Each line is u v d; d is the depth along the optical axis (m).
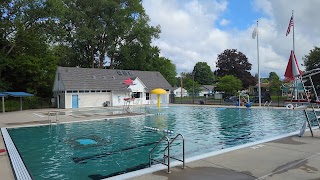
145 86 40.94
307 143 8.71
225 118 20.38
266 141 9.05
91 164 7.95
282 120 18.75
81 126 16.08
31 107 34.88
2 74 35.81
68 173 7.11
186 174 5.64
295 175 5.47
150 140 11.61
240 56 71.88
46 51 40.72
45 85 37.28
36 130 14.71
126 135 12.90
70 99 34.03
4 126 15.72
